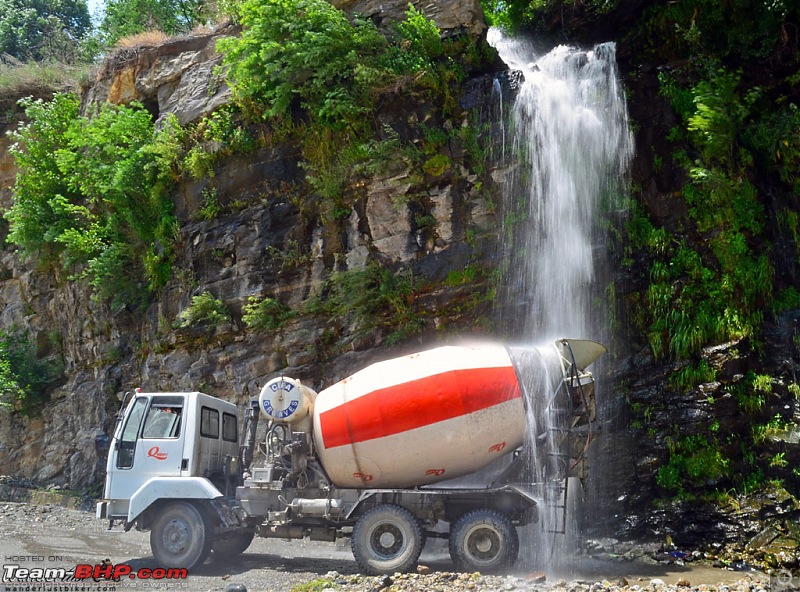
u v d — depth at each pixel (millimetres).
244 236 18484
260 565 11125
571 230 15688
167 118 20156
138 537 14094
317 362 17141
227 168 19094
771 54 15789
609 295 15000
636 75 16531
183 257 19438
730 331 13578
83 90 25188
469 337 15836
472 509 10188
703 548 12352
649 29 17047
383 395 10289
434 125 16953
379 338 16703
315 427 10625
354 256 17203
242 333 18156
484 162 16453
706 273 14164
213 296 18594
